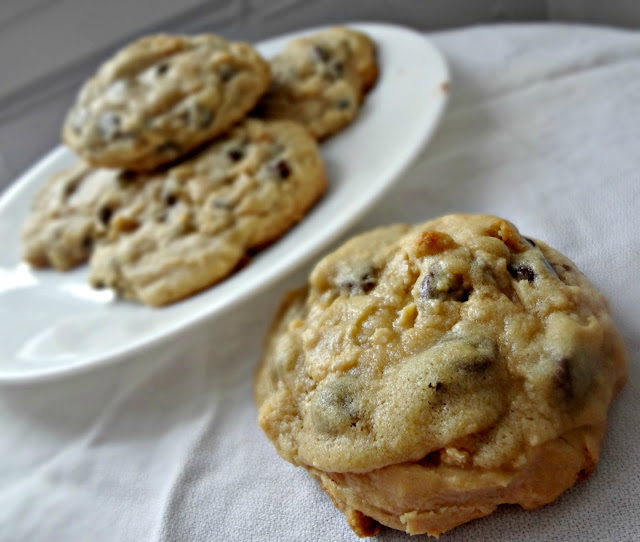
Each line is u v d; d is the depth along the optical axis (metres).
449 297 0.21
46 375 0.26
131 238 0.29
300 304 0.24
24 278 0.32
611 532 0.20
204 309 0.26
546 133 0.29
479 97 0.32
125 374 0.27
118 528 0.24
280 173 0.29
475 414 0.20
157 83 0.31
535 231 0.26
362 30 0.36
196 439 0.24
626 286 0.23
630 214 0.25
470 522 0.21
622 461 0.21
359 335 0.21
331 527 0.22
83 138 0.31
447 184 0.29
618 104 0.29
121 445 0.26
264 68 0.31
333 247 0.28
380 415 0.20
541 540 0.20
